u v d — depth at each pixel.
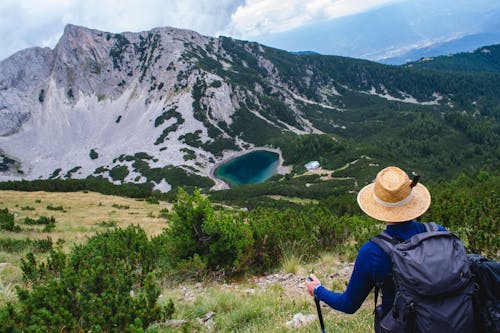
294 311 6.84
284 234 12.14
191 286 9.87
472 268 2.69
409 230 3.05
